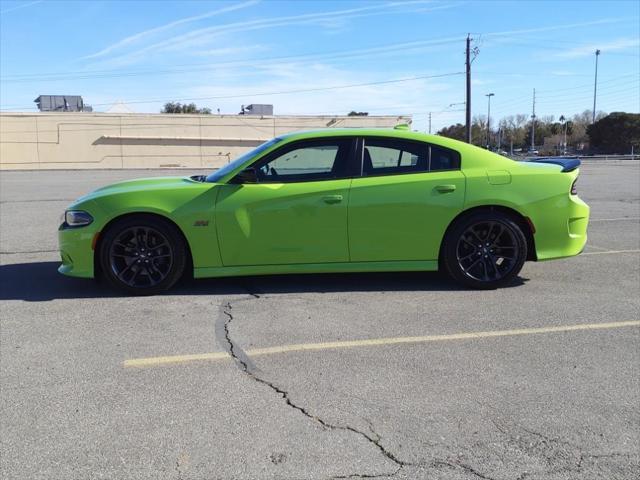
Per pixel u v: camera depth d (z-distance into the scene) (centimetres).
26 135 5325
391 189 527
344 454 269
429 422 299
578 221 558
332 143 536
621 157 7031
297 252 527
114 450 273
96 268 529
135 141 5672
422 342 414
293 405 317
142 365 373
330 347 404
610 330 439
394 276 607
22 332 435
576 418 303
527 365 372
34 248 791
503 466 260
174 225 522
